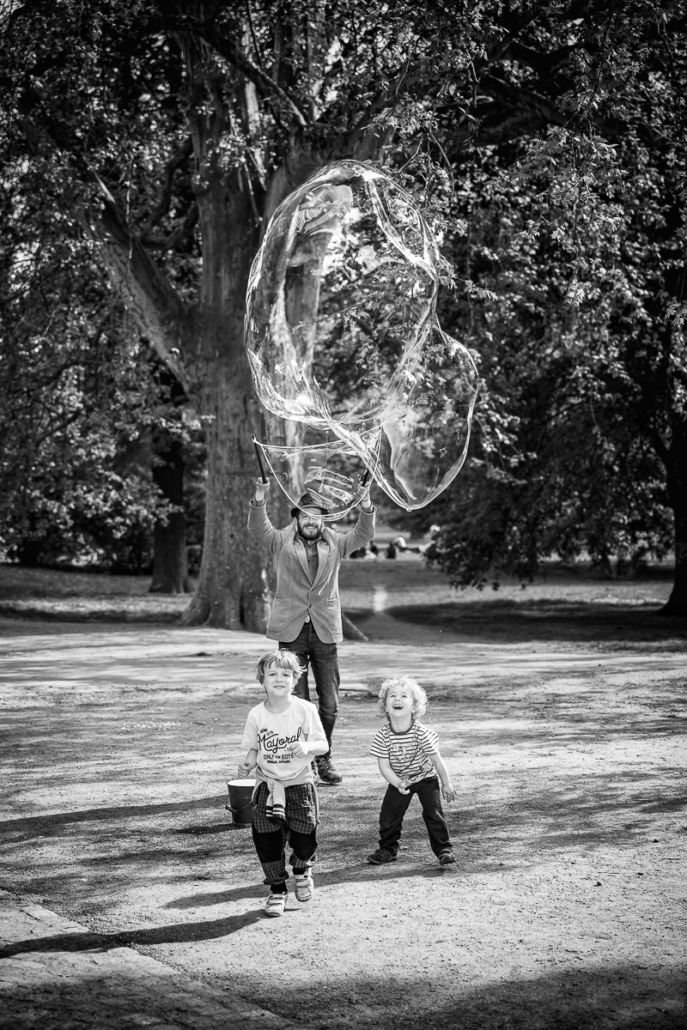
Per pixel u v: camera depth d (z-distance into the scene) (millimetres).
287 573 7082
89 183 15734
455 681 11977
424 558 26609
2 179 15250
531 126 16719
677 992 3715
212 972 3938
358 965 3988
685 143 14867
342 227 9930
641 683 11844
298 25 15953
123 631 17266
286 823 4730
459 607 29312
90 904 4715
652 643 17828
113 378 20953
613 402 22250
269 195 16641
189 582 32969
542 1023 3490
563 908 4594
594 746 8219
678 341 15727
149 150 15961
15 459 21438
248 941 4250
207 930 4383
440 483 9000
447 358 9969
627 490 23922
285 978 3877
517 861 5293
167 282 18062
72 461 22859
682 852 5414
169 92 17641
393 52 14672
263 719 4750
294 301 9602
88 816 6203
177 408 23016
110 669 12617
